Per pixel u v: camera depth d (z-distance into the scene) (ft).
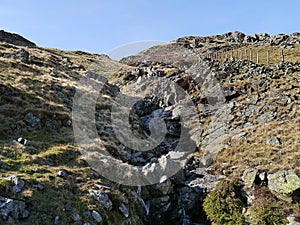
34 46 240.12
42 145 71.92
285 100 99.25
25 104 87.56
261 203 62.80
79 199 55.36
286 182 63.82
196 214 68.39
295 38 242.37
